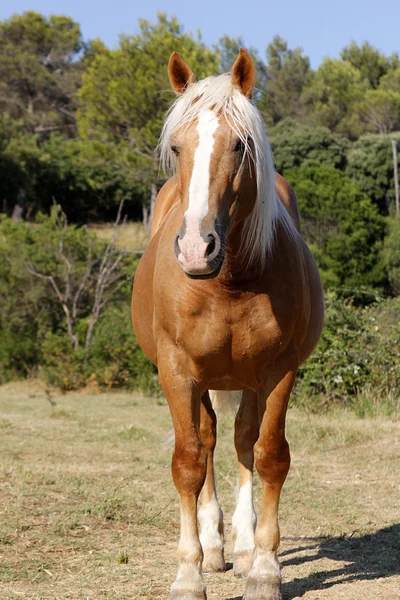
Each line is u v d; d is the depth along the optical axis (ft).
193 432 13.19
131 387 65.87
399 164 145.79
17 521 18.47
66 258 78.43
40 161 165.68
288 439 32.01
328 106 192.03
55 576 14.66
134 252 78.79
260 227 12.58
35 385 69.31
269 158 12.75
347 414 38.17
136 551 16.65
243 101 12.25
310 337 14.98
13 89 208.54
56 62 227.81
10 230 85.61
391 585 14.05
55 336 69.36
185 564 13.04
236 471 26.37
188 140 11.97
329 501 21.58
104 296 79.77
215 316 12.82
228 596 13.96
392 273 94.12
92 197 170.50
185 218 11.41
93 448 31.65
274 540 13.47
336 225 93.50
